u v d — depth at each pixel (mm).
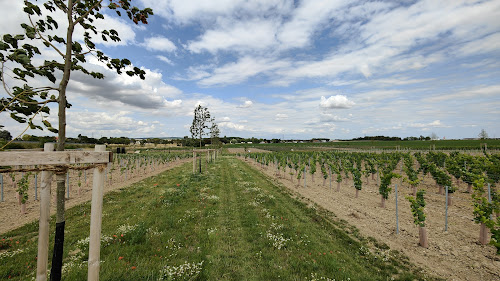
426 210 11781
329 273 5828
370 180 22016
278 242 7398
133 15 3650
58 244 3381
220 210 10898
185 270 5531
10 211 11289
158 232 7918
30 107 3139
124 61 3742
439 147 58188
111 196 13727
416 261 6848
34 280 5090
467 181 15070
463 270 6363
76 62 3734
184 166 32594
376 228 9469
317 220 10211
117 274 5176
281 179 23234
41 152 2906
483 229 7887
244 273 5750
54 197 13328
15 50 2795
